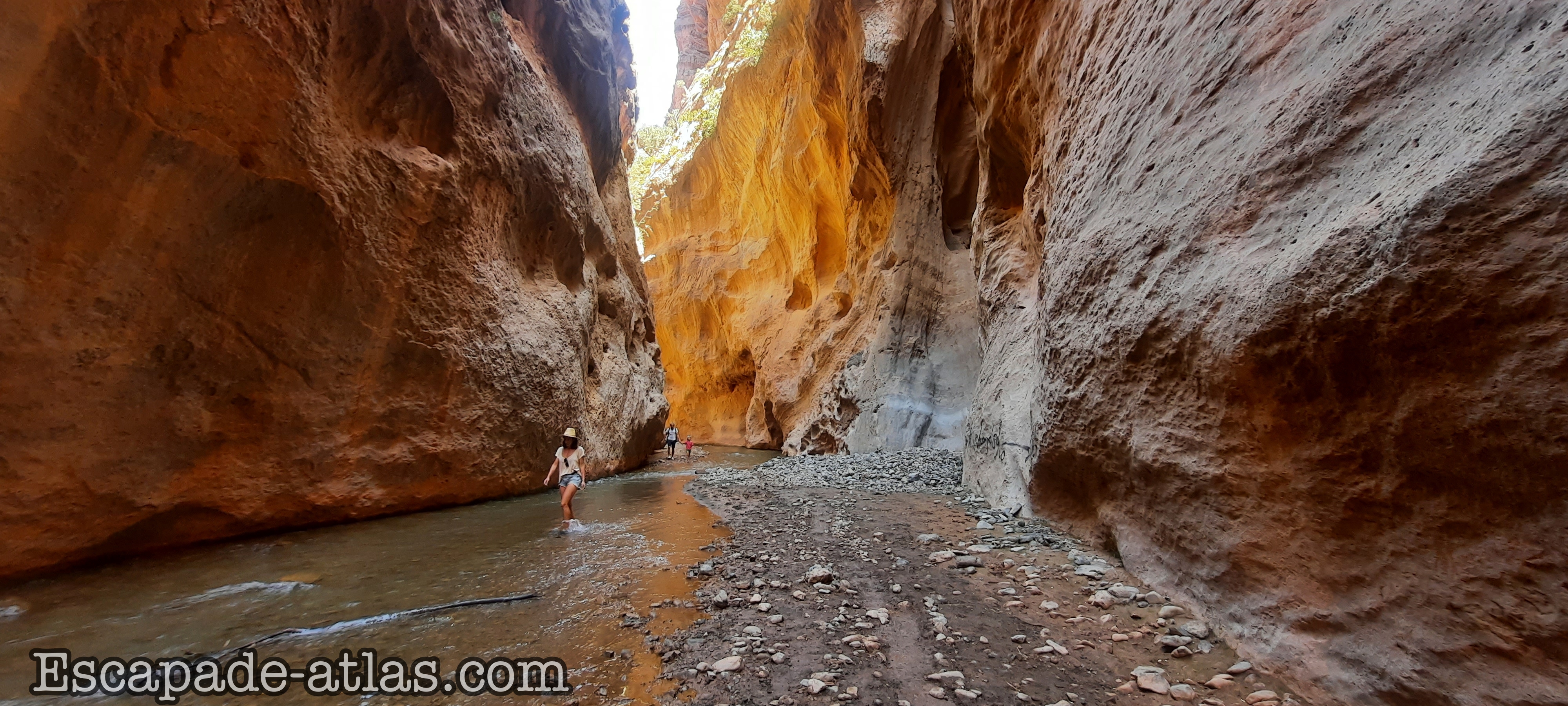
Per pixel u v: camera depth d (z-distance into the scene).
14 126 4.63
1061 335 5.51
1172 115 4.36
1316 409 2.85
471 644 3.59
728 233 32.34
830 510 7.99
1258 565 3.16
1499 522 2.17
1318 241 2.81
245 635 3.76
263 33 6.05
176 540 6.15
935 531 6.46
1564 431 1.95
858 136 20.06
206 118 5.70
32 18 4.62
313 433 7.18
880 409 16.25
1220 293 3.40
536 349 10.43
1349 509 2.71
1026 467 6.86
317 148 6.70
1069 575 4.59
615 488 11.20
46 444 5.09
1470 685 2.18
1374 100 2.84
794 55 27.16
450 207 8.56
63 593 4.64
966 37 11.41
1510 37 2.34
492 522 7.60
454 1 8.91
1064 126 6.56
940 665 3.18
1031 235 8.50
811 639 3.57
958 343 16.36
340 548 6.16
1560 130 2.02
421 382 8.36
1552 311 1.99
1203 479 3.57
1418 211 2.33
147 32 5.22
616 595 4.52
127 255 5.48
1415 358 2.37
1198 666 3.07
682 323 32.69
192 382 6.11
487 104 9.60
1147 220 4.36
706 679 3.08
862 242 21.50
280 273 6.68
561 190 11.73
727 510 8.41
